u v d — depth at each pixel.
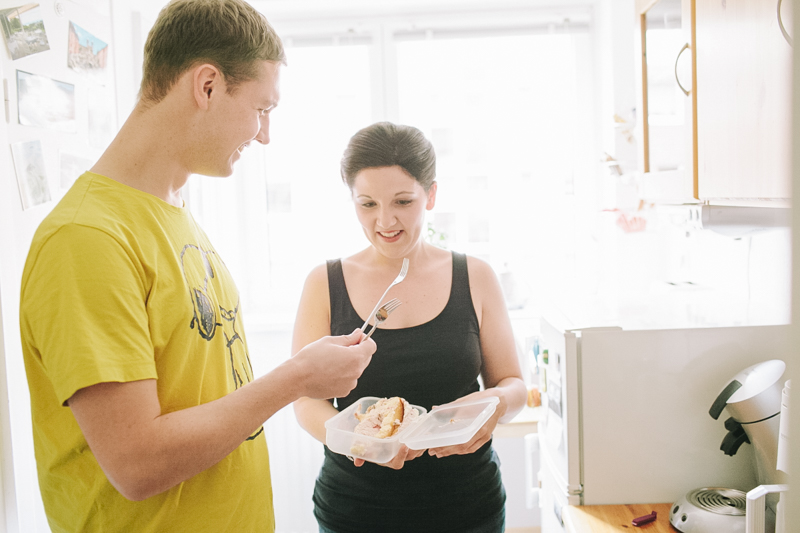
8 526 1.20
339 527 1.12
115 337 0.66
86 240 0.66
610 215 2.31
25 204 1.31
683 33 1.21
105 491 0.75
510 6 2.42
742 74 0.95
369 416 0.97
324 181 2.52
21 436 1.27
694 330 1.28
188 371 0.79
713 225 1.20
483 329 1.22
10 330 1.24
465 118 2.48
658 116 1.44
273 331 2.34
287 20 2.48
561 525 1.38
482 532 1.12
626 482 1.31
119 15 1.84
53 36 1.43
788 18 0.80
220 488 0.83
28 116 1.33
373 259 1.20
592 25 2.43
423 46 2.47
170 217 0.80
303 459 2.28
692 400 1.29
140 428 0.66
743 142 0.95
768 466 1.12
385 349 1.12
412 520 1.10
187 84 0.76
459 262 1.20
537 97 2.47
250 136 0.82
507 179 2.49
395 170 1.04
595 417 1.30
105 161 0.78
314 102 2.50
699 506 1.16
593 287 2.44
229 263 2.53
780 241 1.41
